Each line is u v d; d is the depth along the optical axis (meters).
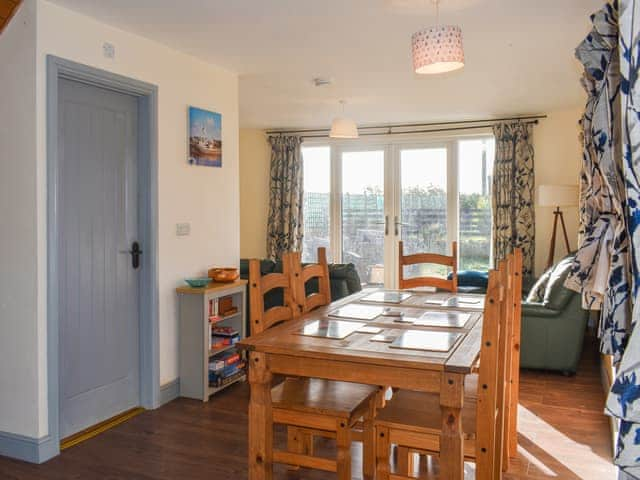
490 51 3.86
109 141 3.38
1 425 2.97
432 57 2.62
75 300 3.17
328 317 2.66
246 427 3.31
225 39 3.54
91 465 2.82
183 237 3.86
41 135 2.83
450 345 2.09
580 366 4.74
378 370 1.98
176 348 3.83
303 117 6.57
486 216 6.93
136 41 3.44
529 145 6.43
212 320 3.85
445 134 6.94
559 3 2.97
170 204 3.73
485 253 6.96
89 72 3.10
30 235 2.84
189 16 3.13
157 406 3.63
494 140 6.64
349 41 3.61
